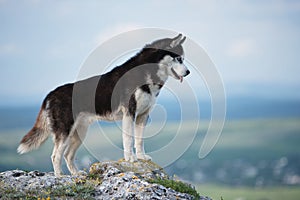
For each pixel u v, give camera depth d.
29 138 9.48
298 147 94.00
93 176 8.29
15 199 7.26
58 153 9.15
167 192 7.65
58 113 9.29
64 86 9.53
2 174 8.27
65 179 8.11
